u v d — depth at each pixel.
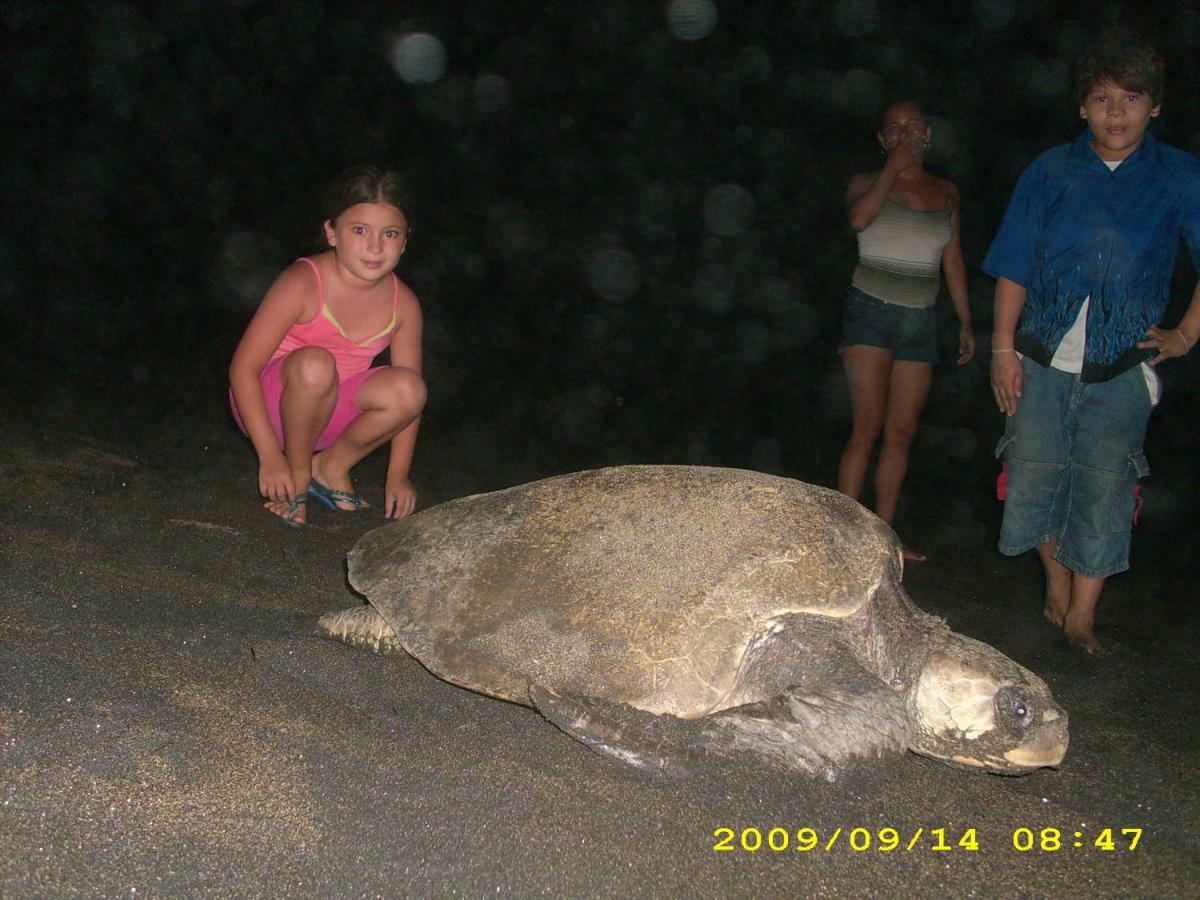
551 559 2.74
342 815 2.02
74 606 2.90
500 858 1.95
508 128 16.64
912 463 7.96
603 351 10.45
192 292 10.31
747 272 13.46
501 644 2.60
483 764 2.28
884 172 4.72
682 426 8.48
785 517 2.75
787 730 2.24
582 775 2.27
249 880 1.82
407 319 4.23
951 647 2.69
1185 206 3.59
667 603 2.56
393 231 3.79
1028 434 3.87
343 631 2.96
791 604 2.54
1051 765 2.54
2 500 3.79
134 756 2.12
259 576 3.50
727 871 1.99
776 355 10.80
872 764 2.27
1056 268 3.74
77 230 11.62
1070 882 2.08
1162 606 4.91
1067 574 4.16
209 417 6.32
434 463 6.44
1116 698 3.35
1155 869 2.16
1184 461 8.29
